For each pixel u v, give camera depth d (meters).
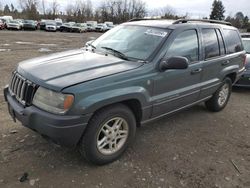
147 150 4.09
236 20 79.00
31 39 24.14
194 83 4.70
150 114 4.00
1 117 4.83
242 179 3.57
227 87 5.93
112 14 84.31
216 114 5.82
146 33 4.35
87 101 3.13
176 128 4.94
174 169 3.67
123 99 3.47
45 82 3.21
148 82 3.78
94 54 4.19
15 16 84.25
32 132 4.30
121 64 3.76
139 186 3.28
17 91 3.58
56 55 4.19
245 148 4.42
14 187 3.10
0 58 11.53
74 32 46.34
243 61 6.21
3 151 3.76
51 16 86.00
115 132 3.64
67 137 3.15
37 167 3.47
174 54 4.19
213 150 4.26
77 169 3.50
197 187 3.35
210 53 5.02
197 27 4.75
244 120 5.62
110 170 3.54
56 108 3.10
